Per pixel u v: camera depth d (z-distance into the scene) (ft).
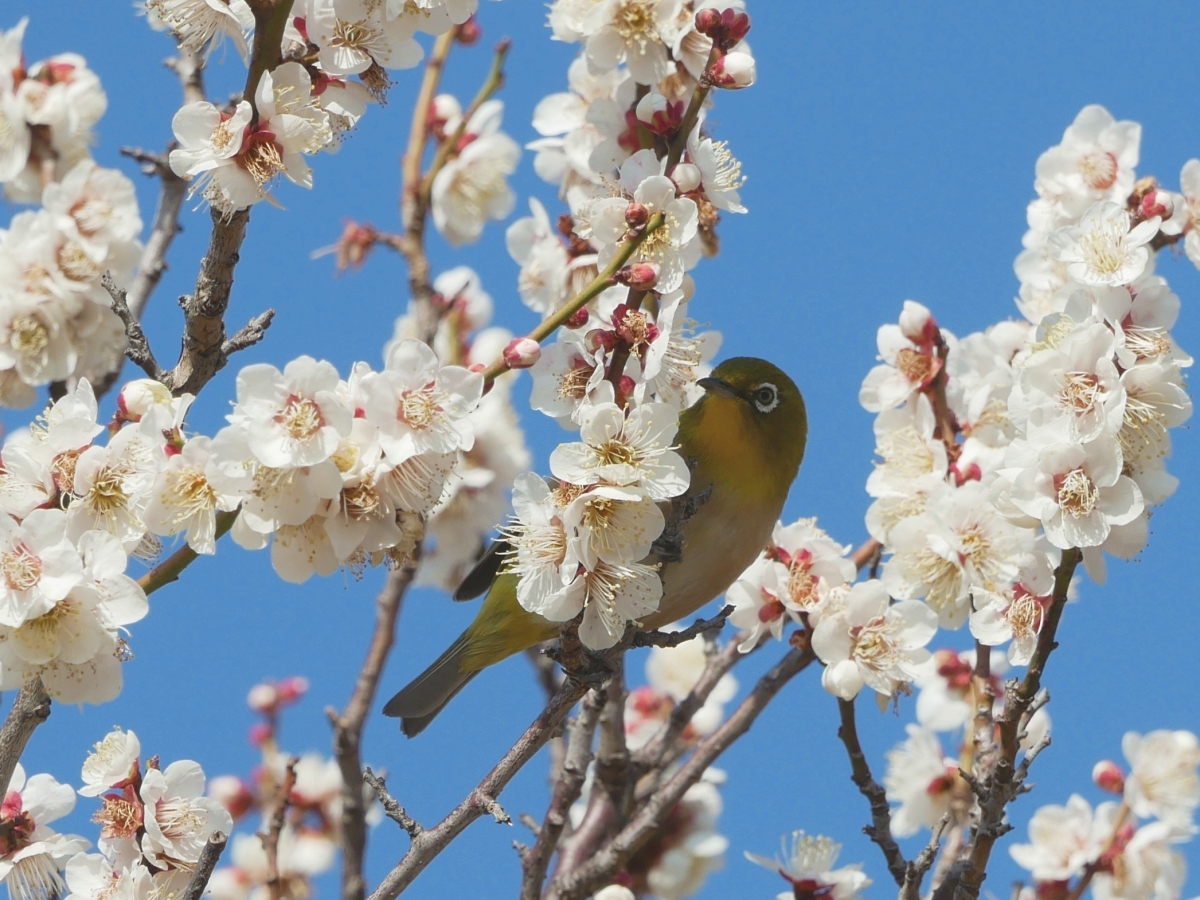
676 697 50.11
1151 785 39.19
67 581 24.66
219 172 28.04
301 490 24.32
